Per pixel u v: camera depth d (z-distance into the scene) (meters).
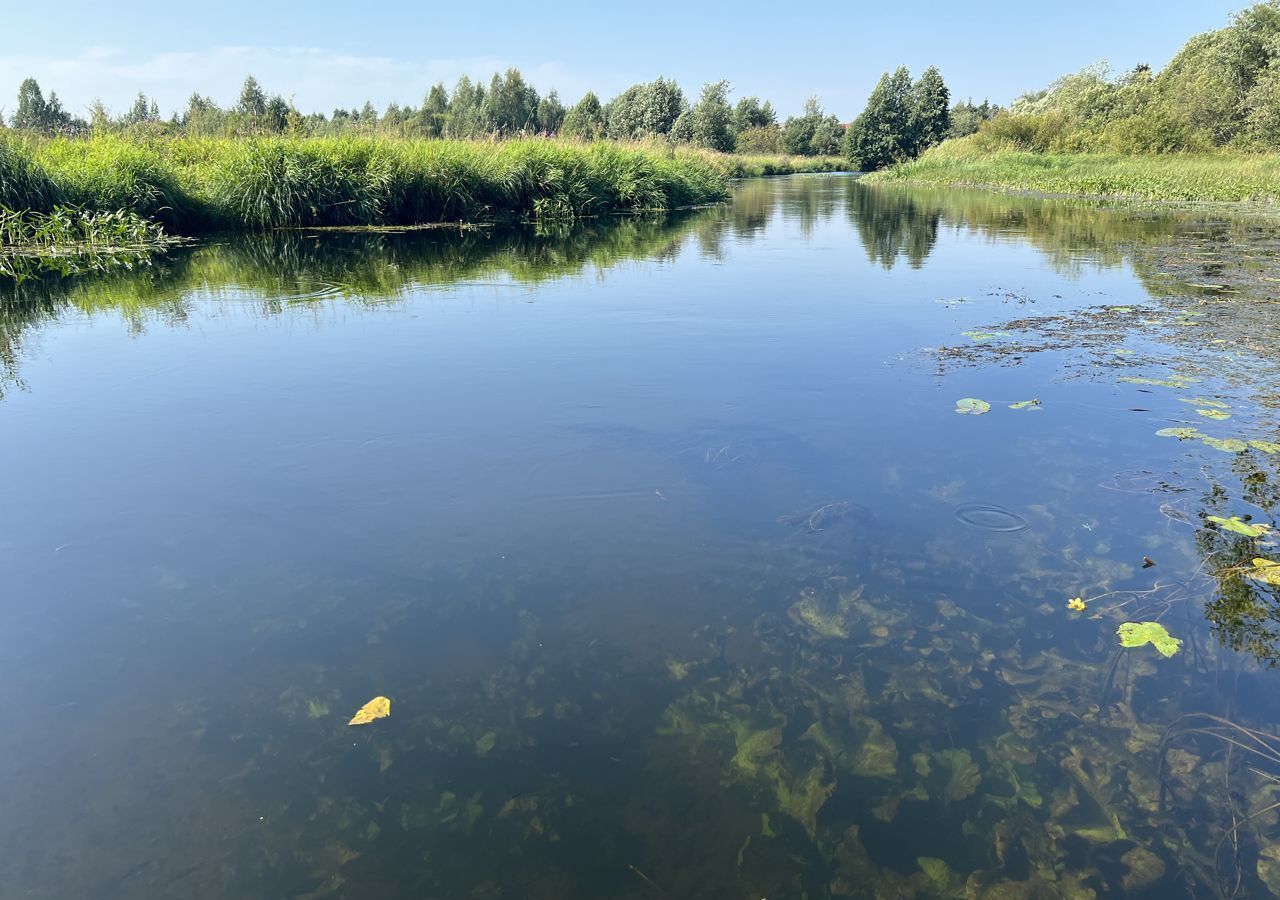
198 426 4.35
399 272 9.70
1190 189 21.20
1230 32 31.95
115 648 2.54
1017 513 3.42
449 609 2.77
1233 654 2.54
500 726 2.28
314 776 2.10
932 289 8.57
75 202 11.98
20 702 2.31
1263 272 9.22
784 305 7.68
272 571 2.97
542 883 1.83
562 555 3.10
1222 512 3.39
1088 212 17.91
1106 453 4.02
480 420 4.44
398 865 1.87
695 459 3.94
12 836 1.91
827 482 3.71
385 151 14.96
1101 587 2.90
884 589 2.90
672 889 1.82
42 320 6.95
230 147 14.15
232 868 1.85
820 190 28.55
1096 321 6.84
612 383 5.11
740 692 2.42
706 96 42.81
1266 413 4.49
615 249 12.12
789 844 1.94
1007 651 2.60
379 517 3.36
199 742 2.20
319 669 2.47
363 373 5.35
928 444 4.14
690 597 2.85
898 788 2.10
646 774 2.13
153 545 3.13
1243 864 1.86
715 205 21.72
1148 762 2.15
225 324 6.82
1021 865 1.88
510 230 14.89
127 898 1.77
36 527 3.25
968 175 30.58
